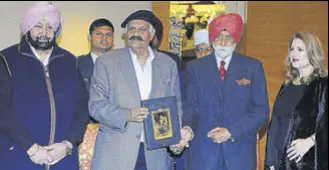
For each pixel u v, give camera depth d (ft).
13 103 8.02
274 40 20.58
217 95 8.89
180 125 8.55
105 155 8.41
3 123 7.88
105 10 15.56
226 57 8.98
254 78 8.98
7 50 8.20
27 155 8.05
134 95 8.33
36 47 8.15
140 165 8.52
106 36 11.91
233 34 8.88
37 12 8.04
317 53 8.72
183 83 9.30
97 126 9.57
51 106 8.16
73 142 8.25
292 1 20.25
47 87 8.16
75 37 15.05
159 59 8.70
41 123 8.10
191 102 8.96
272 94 19.95
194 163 9.02
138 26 8.43
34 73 8.11
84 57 11.69
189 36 15.31
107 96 8.35
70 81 8.38
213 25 9.01
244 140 9.07
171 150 8.74
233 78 8.90
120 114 8.16
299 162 8.75
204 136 8.94
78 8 15.05
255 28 20.86
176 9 15.55
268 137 9.32
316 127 8.64
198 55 11.46
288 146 8.87
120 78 8.34
